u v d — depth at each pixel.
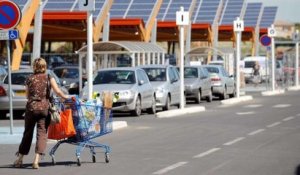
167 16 75.06
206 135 26.41
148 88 38.91
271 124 30.97
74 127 18.59
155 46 56.72
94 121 18.91
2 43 69.06
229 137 25.53
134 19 62.34
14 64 44.94
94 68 51.03
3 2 25.12
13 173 17.42
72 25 61.53
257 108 42.78
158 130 28.78
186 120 33.97
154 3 66.31
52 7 55.31
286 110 40.44
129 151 21.66
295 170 17.39
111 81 37.78
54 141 24.81
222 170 17.45
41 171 17.72
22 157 18.62
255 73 81.19
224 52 70.31
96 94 20.09
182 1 77.19
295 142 23.75
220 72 55.84
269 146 22.61
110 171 17.53
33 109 18.16
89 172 17.42
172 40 88.44
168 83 41.94
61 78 52.44
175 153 21.02
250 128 29.14
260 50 147.50
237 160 19.30
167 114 36.78
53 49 131.50
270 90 65.62
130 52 49.78
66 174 17.14
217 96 57.09
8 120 35.34
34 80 18.28
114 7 66.19
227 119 34.28
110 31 67.31
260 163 18.67
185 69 51.34
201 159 19.58
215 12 86.94
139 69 39.09
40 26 47.22
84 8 29.61
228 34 103.38
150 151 21.61
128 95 36.31
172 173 17.03
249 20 113.19
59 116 18.22
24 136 18.52
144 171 17.42
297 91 68.06
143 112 40.78
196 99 49.62
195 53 68.88
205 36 89.12
